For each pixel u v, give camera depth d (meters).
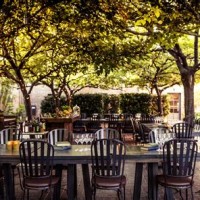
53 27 7.15
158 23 4.96
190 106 7.74
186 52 10.23
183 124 7.10
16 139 5.97
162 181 4.16
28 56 8.30
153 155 4.17
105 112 15.52
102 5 5.37
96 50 6.14
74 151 4.45
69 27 6.55
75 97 15.57
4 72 8.94
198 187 5.34
